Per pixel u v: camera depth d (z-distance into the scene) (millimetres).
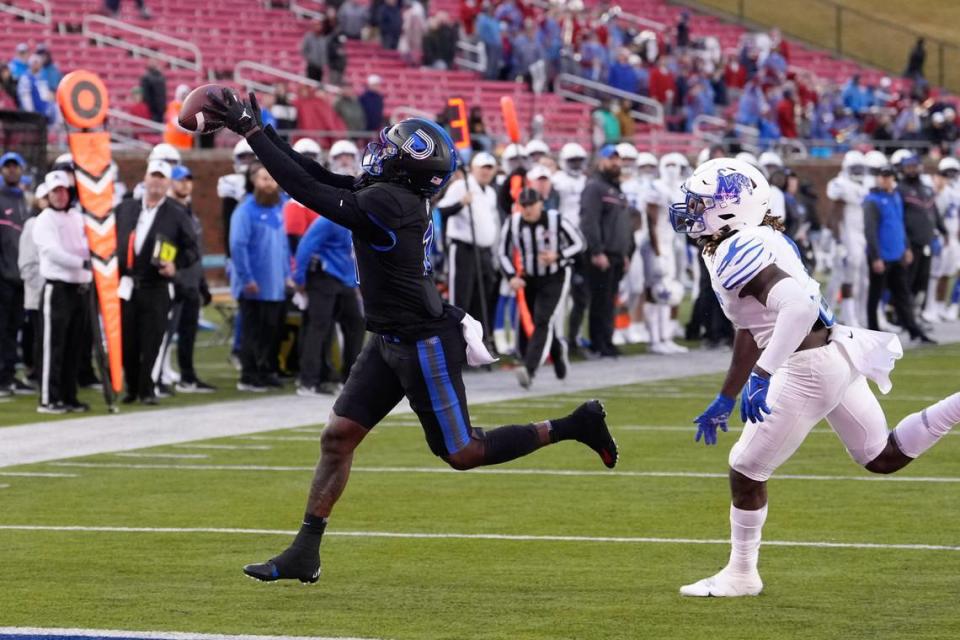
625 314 70250
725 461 38250
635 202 65562
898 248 68688
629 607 23406
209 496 33656
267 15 117250
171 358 64938
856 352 23516
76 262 47250
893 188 68688
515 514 31375
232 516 31312
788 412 23469
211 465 37969
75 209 48031
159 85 95438
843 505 31953
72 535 29375
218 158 97188
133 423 45625
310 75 105062
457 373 23953
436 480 35719
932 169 118000
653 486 34688
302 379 52094
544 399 50500
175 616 22953
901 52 155500
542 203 54656
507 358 64188
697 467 37312
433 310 23672
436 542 28594
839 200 70812
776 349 22453
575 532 29453
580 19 131375
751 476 23781
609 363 62031
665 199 65312
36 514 31609
